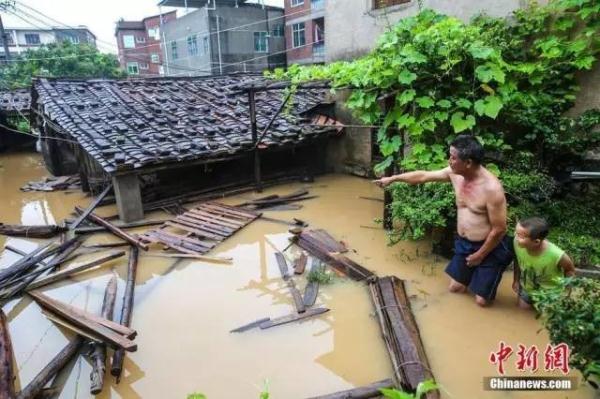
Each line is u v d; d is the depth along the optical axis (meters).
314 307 4.67
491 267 4.30
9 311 4.87
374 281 4.98
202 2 27.67
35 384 3.48
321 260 5.82
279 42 27.03
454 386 3.43
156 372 3.76
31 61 21.17
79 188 10.43
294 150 10.49
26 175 12.20
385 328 4.14
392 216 6.11
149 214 8.14
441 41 5.59
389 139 6.35
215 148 8.40
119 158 7.30
